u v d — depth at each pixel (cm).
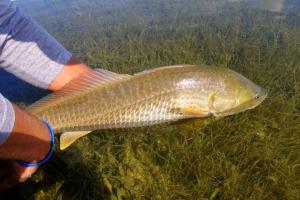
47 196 79
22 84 84
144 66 153
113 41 204
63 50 72
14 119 48
